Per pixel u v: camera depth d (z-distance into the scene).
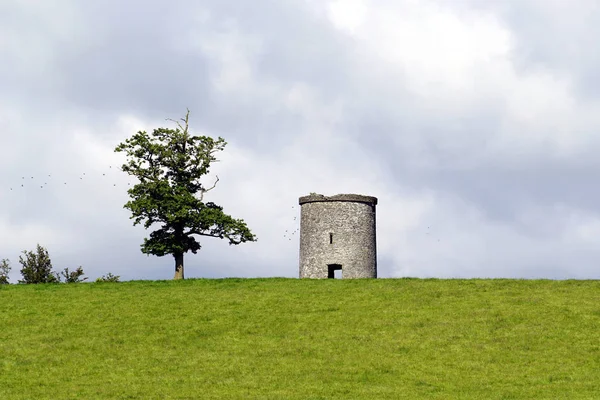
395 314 50.97
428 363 41.72
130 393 37.34
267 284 61.94
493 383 38.38
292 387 38.16
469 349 43.84
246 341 46.50
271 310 53.03
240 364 42.16
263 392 37.41
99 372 41.09
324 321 50.09
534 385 37.88
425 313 50.91
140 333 48.44
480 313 50.31
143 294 58.94
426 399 36.00
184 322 50.66
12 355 44.22
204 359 43.25
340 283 61.31
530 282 58.62
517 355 42.62
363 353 43.62
